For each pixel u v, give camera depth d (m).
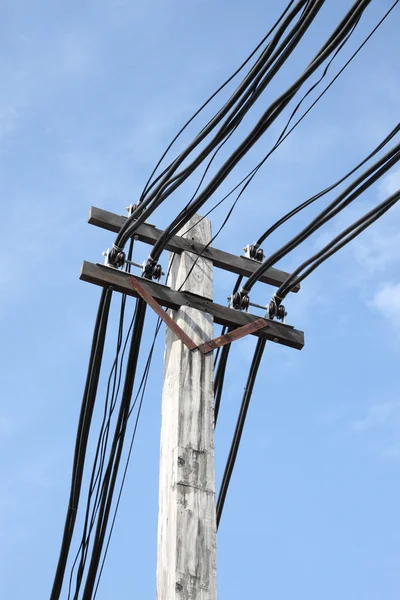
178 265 11.09
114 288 10.62
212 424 9.77
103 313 10.98
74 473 11.86
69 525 12.07
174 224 10.52
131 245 11.03
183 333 10.36
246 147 9.19
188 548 8.82
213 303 10.94
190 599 8.54
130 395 11.81
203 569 8.76
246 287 11.27
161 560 8.92
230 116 9.04
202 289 10.95
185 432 9.58
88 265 10.61
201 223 11.46
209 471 9.41
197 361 10.20
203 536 8.95
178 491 9.14
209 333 10.56
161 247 10.77
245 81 8.70
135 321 11.30
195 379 10.03
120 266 10.80
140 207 10.55
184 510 9.04
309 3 8.05
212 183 9.88
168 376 10.16
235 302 11.26
